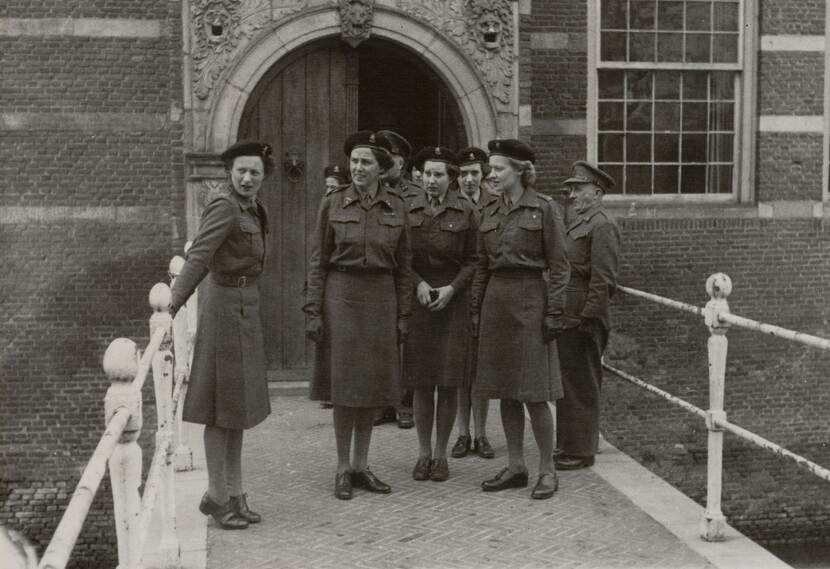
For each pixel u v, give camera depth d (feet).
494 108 29.22
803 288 34.58
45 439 31.50
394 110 33.91
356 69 29.19
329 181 25.09
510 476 18.01
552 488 17.63
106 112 30.96
